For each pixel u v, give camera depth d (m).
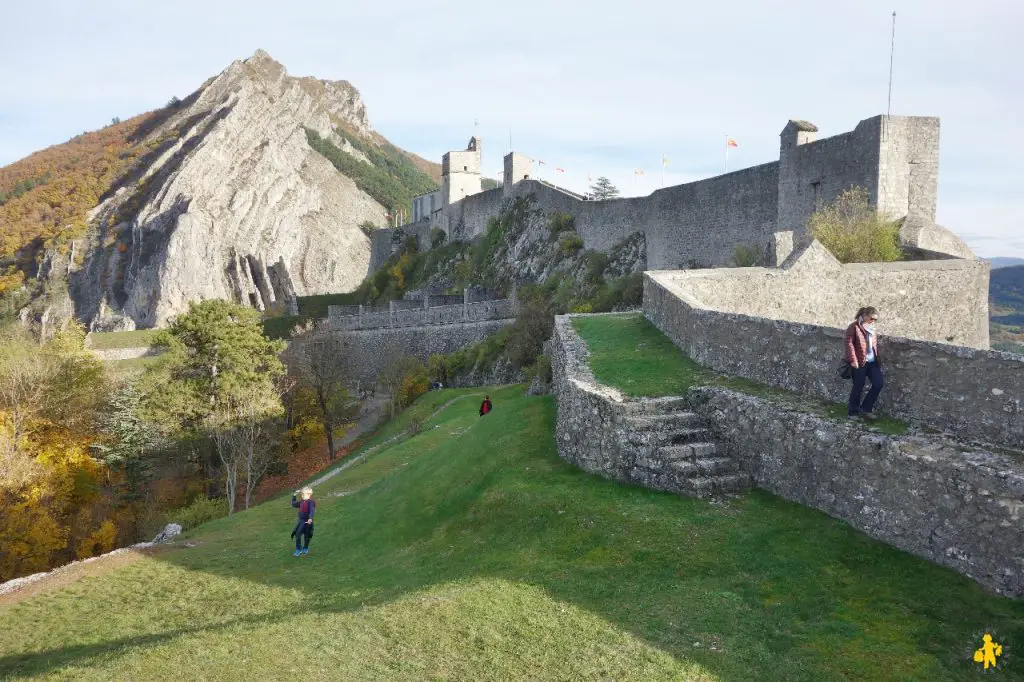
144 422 41.06
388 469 25.95
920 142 30.75
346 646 8.33
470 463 16.61
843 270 20.70
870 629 7.28
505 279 79.44
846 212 31.06
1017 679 6.30
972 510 7.70
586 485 12.62
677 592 8.52
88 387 44.94
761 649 7.19
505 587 9.34
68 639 12.59
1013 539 7.23
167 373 40.69
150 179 177.25
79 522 38.25
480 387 47.12
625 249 60.56
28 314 149.75
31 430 40.59
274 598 12.90
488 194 96.88
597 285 60.78
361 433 54.25
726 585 8.55
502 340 53.25
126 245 159.75
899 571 8.12
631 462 12.24
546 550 10.50
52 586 15.70
